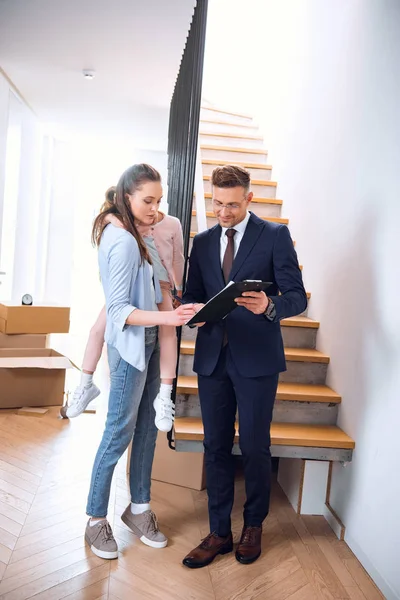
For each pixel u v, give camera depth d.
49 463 3.60
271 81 5.89
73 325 9.14
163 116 6.56
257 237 2.65
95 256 14.70
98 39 4.20
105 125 7.39
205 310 2.25
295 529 3.14
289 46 5.28
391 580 2.51
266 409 2.68
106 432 2.67
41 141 7.69
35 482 3.32
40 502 3.10
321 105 4.21
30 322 4.88
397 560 2.46
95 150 9.45
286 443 3.07
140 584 2.48
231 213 2.59
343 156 3.64
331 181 3.84
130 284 2.51
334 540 3.05
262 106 6.27
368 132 3.24
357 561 2.85
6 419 4.34
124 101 6.01
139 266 2.55
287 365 3.63
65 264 8.96
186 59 4.30
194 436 3.04
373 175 3.12
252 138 6.11
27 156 6.66
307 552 2.90
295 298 2.56
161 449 3.60
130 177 2.50
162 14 3.68
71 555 2.64
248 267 2.65
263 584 2.57
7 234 6.32
